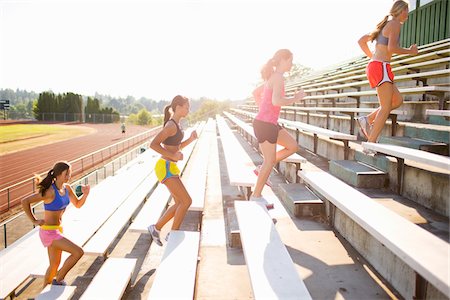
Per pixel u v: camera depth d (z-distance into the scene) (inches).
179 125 145.6
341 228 131.2
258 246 94.3
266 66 127.1
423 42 389.1
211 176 293.1
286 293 71.7
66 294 130.6
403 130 181.8
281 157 140.7
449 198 109.5
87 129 2373.3
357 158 186.7
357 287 93.1
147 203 221.3
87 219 205.3
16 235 387.9
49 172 144.5
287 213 158.7
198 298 102.9
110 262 144.3
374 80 142.7
